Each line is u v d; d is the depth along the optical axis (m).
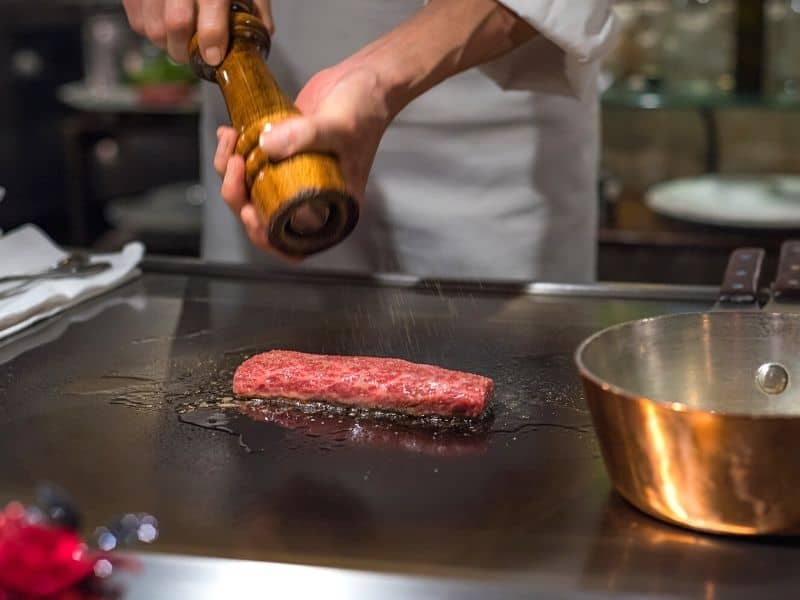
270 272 1.12
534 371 0.87
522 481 0.69
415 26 0.90
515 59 1.12
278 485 0.69
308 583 0.57
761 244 1.79
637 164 2.15
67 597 0.55
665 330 0.72
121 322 1.00
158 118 2.38
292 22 1.27
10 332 0.96
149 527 0.61
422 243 1.32
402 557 0.60
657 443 0.60
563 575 0.58
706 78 2.05
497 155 1.29
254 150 0.80
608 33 1.01
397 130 1.28
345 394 0.80
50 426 0.78
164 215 2.42
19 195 3.11
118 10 2.88
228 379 0.87
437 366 0.88
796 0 1.97
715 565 0.59
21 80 3.05
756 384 0.73
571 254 1.36
